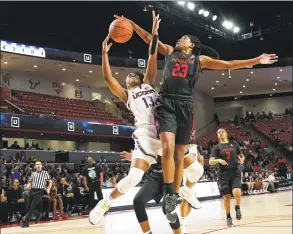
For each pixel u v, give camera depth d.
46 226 8.77
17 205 10.66
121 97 3.81
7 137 21.70
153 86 3.85
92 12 22.78
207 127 31.64
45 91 25.55
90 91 28.33
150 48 3.63
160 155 3.73
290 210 9.62
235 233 5.65
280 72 26.34
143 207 4.02
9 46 19.17
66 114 23.61
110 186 13.34
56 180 12.76
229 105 35.00
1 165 14.29
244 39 24.95
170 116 3.37
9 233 7.45
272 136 29.72
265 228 6.14
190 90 3.49
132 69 23.64
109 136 23.06
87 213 12.23
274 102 34.09
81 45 24.70
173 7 21.08
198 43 3.63
